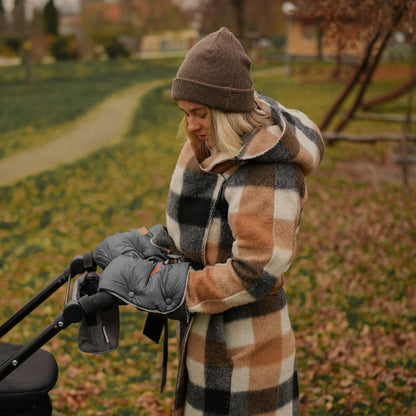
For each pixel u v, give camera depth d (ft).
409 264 19.16
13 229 23.02
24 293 16.34
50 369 6.61
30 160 37.50
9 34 120.06
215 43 5.49
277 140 5.49
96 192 29.27
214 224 5.98
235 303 5.64
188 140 6.33
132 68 124.47
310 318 15.16
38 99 71.97
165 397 11.47
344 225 23.61
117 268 5.83
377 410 10.91
